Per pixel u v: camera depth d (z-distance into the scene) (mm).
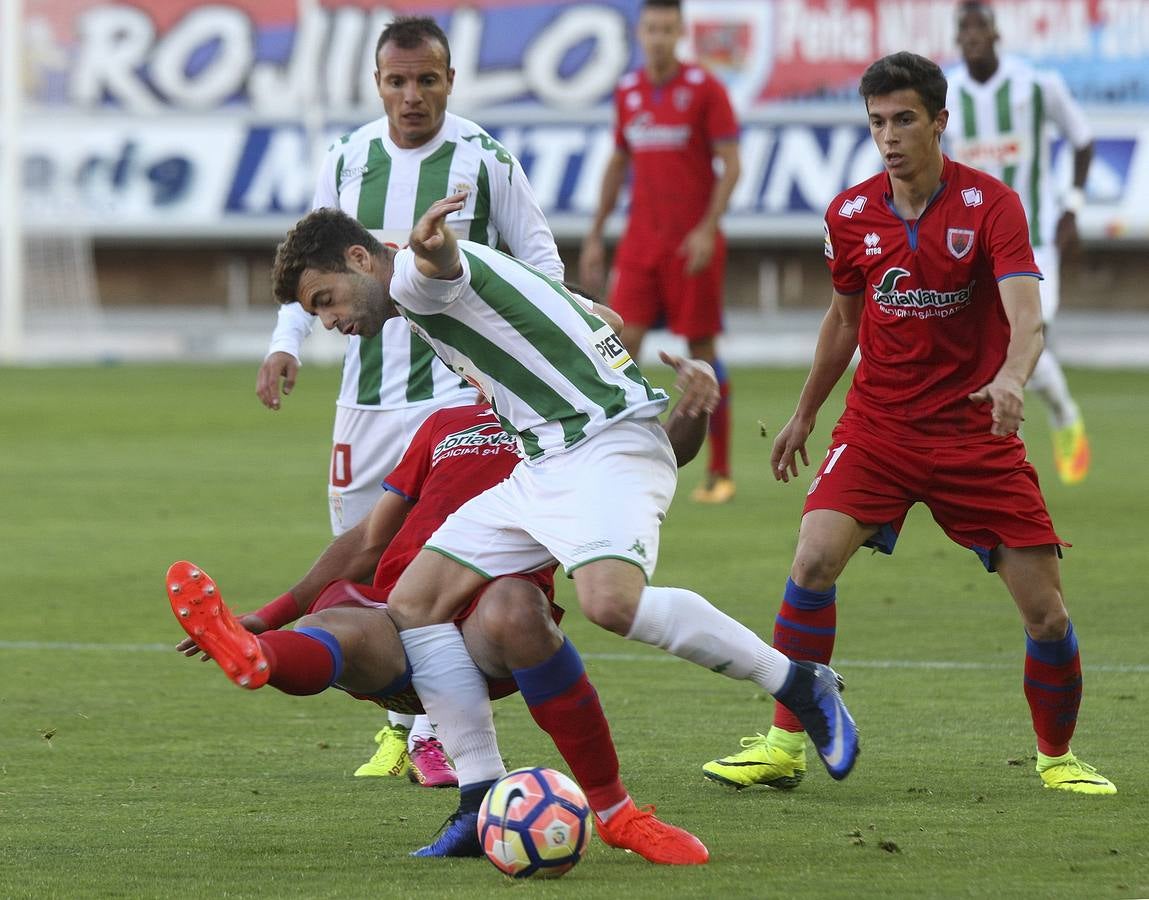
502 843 13469
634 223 41031
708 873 13641
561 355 14984
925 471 17016
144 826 15477
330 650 14180
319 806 16375
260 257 96062
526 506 14945
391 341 20047
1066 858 14000
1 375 75188
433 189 20016
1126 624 25547
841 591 28922
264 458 48906
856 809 15992
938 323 16938
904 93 16453
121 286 96688
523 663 14273
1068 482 42625
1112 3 80750
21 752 18547
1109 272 90125
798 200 83562
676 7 39781
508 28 85750
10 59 79312
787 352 86125
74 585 29547
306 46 86438
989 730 19359
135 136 88125
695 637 14367
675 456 15609
